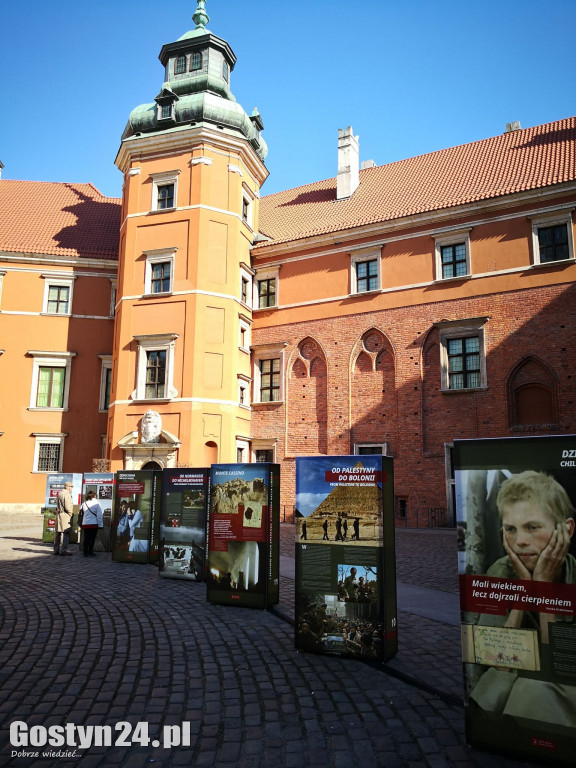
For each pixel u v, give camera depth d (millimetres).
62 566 14547
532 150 27766
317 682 6469
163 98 28859
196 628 8727
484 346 24047
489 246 24672
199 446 26000
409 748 4938
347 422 26875
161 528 13070
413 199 28500
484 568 4996
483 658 4930
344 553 7438
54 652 7512
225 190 28625
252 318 30266
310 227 30469
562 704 4562
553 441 4820
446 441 24359
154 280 28188
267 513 10156
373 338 27016
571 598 4613
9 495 30438
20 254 32062
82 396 31812
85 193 38812
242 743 5047
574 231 22969
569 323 22531
